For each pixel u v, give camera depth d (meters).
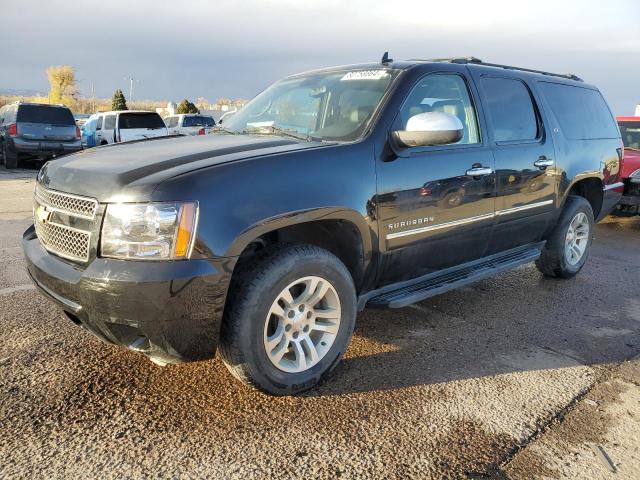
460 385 3.25
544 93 4.92
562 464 2.53
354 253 3.30
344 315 3.18
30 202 9.24
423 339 3.92
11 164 15.38
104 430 2.68
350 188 3.12
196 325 2.62
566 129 5.05
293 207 2.85
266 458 2.52
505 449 2.63
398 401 3.04
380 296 3.56
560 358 3.67
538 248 4.94
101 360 3.38
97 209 2.62
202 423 2.77
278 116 4.01
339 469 2.45
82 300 2.62
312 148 3.10
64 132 15.45
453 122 3.25
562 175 4.90
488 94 4.27
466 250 4.05
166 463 2.46
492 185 4.07
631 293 5.13
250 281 2.77
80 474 2.36
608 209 5.96
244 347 2.78
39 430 2.66
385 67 3.83
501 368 3.49
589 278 5.62
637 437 2.76
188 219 2.55
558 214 5.03
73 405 2.88
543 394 3.17
